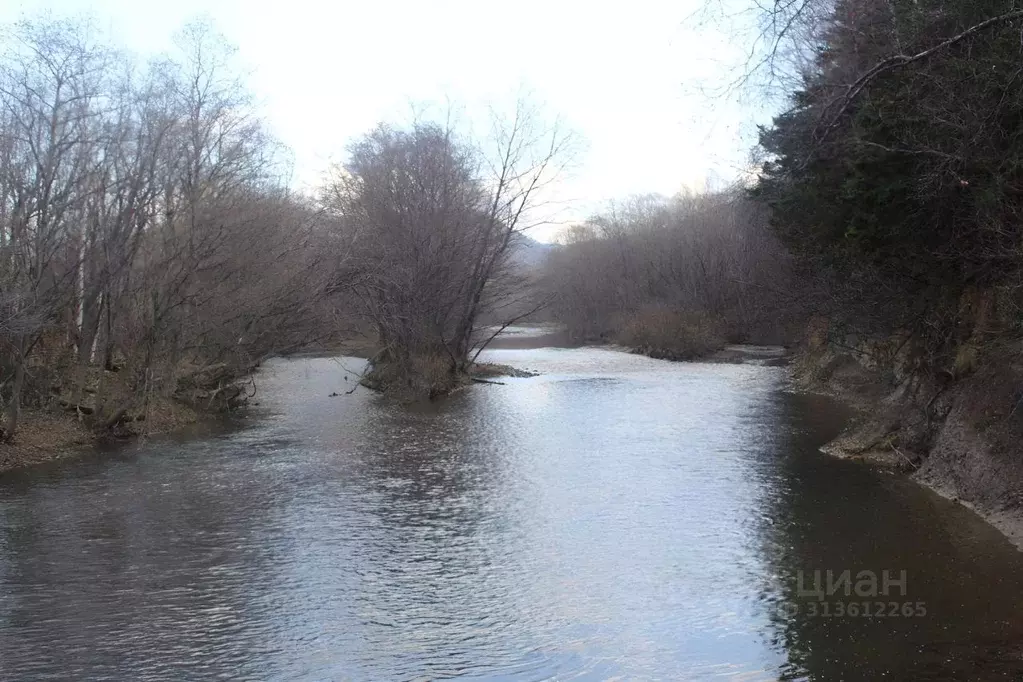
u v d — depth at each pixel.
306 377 39.84
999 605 9.88
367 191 35.31
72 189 20.61
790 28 9.86
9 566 12.15
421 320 34.56
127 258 22.48
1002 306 15.78
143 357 23.73
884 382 25.11
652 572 11.66
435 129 37.22
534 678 8.51
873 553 12.07
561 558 12.36
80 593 11.03
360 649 9.27
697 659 8.84
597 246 77.62
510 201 39.22
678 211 76.69
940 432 17.31
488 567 12.01
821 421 24.55
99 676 8.62
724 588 10.96
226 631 9.78
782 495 15.69
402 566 12.08
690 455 19.84
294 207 31.34
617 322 68.50
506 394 33.50
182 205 24.22
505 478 17.78
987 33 10.58
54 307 19.73
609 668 8.70
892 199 15.08
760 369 43.38
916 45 11.36
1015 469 14.00
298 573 11.81
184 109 24.22
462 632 9.73
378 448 21.48
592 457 19.89
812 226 20.30
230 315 25.92
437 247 35.34
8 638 9.59
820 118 11.05
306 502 15.84
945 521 13.54
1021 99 11.05
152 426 23.50
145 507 15.46
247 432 24.05
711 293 60.31
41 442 20.44
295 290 27.27
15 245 19.03
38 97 20.00
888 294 19.80
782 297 32.03
